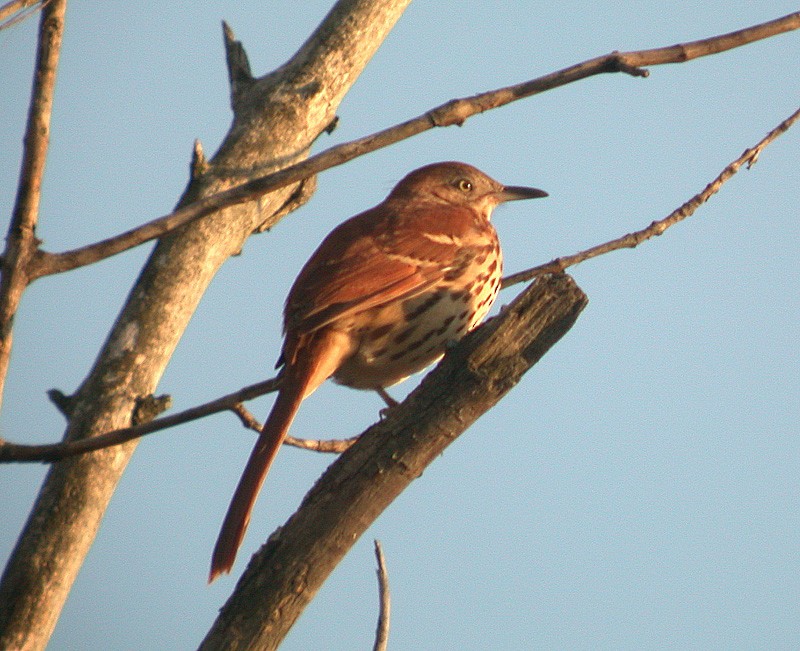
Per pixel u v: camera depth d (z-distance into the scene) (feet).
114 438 26.91
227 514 30.42
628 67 25.38
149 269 35.96
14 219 24.89
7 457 26.07
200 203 25.54
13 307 24.59
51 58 25.66
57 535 31.96
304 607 25.00
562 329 26.43
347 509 25.22
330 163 25.57
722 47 25.58
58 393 34.12
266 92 39.06
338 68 39.47
